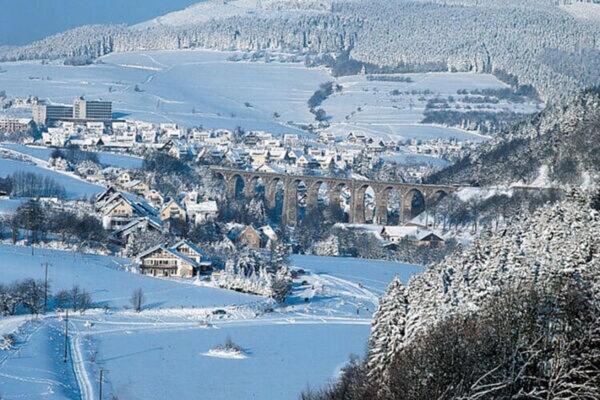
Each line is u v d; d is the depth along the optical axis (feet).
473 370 653.71
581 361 651.25
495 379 650.43
